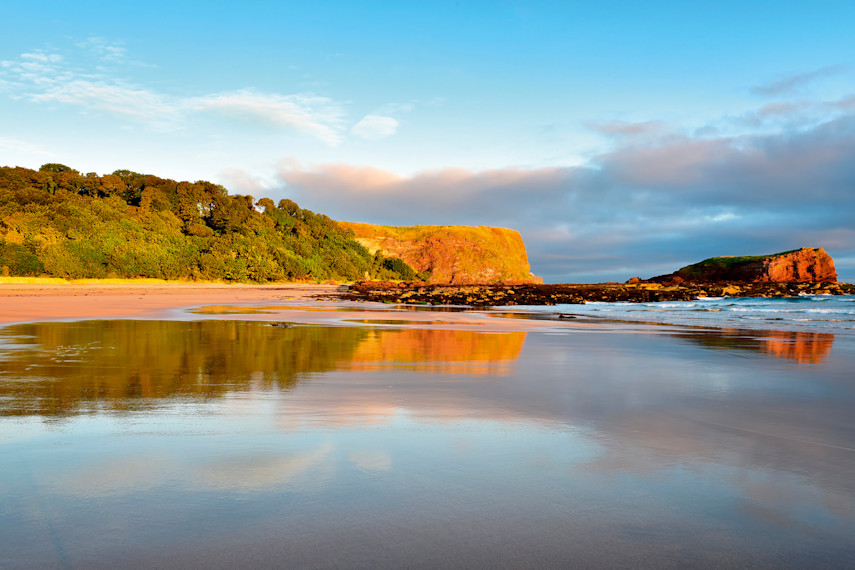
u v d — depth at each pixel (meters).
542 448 3.87
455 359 8.73
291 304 31.67
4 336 11.52
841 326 17.30
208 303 30.81
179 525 2.60
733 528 2.65
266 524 2.62
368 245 188.88
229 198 113.44
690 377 7.03
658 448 3.89
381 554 2.36
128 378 6.66
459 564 2.28
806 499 3.00
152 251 78.75
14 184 89.62
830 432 4.34
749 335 13.77
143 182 111.62
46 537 2.47
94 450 3.71
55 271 65.81
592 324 17.72
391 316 21.33
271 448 3.81
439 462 3.54
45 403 5.19
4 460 3.48
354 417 4.76
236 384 6.34
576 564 2.29
